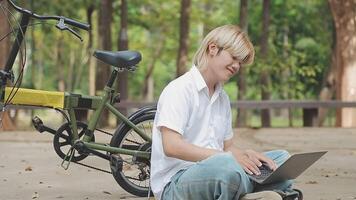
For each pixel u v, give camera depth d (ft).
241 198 11.09
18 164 24.94
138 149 17.33
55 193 18.65
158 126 11.43
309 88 74.33
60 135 17.24
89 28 15.67
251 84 78.89
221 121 12.01
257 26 76.18
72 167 23.76
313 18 77.10
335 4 51.75
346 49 51.67
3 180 21.03
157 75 118.83
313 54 75.46
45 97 16.80
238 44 11.39
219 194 11.02
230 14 82.89
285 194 11.15
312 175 22.31
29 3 68.28
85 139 17.22
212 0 86.38
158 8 81.82
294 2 76.79
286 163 11.03
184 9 57.00
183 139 11.65
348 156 28.66
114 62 16.90
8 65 15.99
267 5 57.88
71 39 88.48
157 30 89.35
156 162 11.85
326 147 32.86
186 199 11.32
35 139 35.40
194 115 11.60
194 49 87.86
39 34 90.68
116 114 17.34
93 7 69.51
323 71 73.46
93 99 17.22
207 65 11.62
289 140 36.63
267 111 54.54
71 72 102.99
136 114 17.38
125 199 17.56
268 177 11.19
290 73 69.87
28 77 112.98
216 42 11.49
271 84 66.74
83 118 34.88
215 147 11.89
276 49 68.74
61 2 69.82
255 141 35.94
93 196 18.13
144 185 17.84
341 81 52.06
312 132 42.55
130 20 79.10
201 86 11.55
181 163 11.71
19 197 18.02
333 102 49.32
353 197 17.89
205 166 11.03
